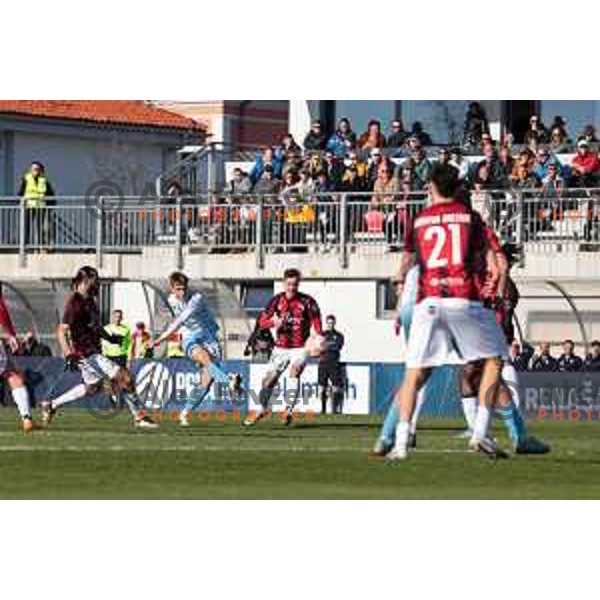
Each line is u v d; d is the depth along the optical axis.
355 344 94.06
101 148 124.81
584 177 92.56
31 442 49.50
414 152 93.69
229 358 85.00
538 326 87.44
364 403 80.31
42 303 86.50
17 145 121.44
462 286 40.78
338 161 96.06
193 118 138.88
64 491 35.91
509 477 39.03
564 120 102.94
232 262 93.88
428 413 77.44
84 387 61.12
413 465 41.19
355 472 39.75
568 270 87.19
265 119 141.62
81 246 96.94
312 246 92.69
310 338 64.06
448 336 41.16
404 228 91.06
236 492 35.72
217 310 85.00
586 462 42.66
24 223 97.88
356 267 91.94
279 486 36.94
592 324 86.81
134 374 80.25
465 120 105.44
